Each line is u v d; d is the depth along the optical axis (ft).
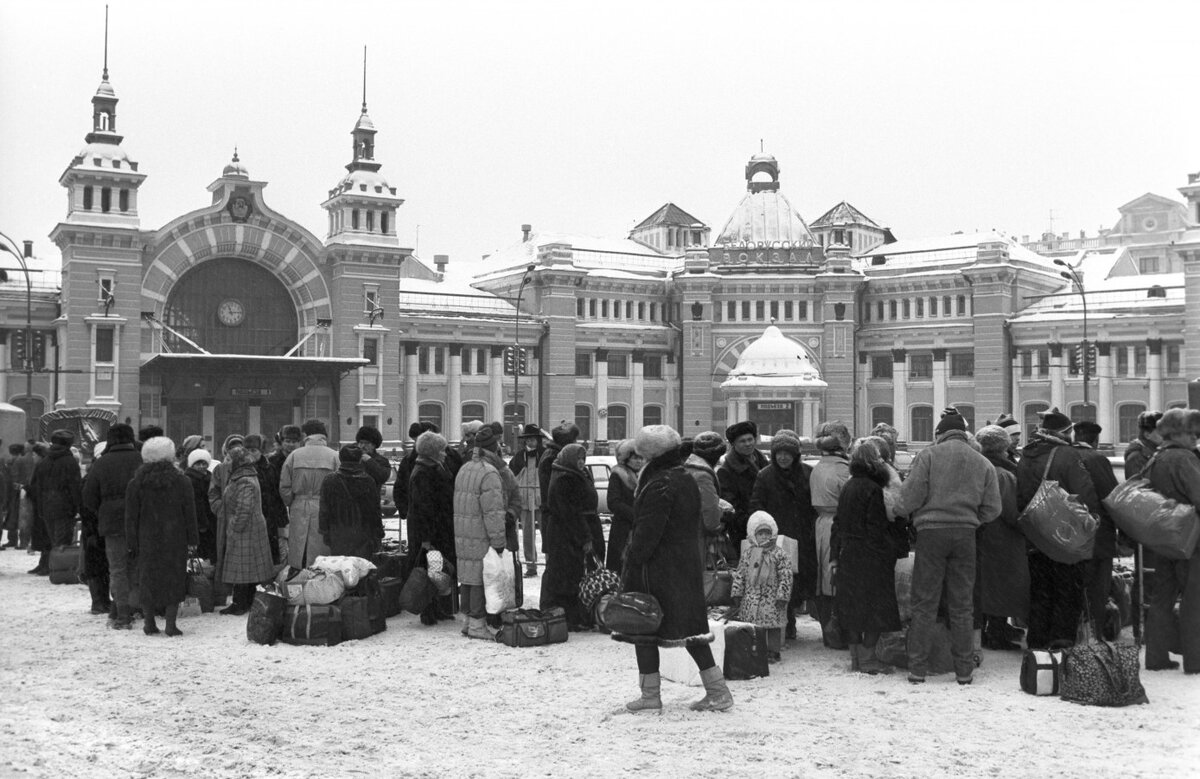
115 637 57.26
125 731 38.65
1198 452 47.98
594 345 309.42
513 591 56.95
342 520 60.44
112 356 231.71
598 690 44.78
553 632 55.16
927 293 306.96
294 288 255.70
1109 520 49.24
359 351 257.55
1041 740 36.65
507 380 298.97
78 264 230.07
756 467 57.93
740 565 49.34
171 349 243.60
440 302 294.87
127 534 57.93
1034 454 49.96
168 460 58.13
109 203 234.99
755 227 335.47
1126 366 281.13
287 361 231.91
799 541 52.75
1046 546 46.88
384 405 259.80
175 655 52.39
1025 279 302.86
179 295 246.88
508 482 61.00
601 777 32.99
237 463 63.93
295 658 51.62
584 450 58.75
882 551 46.60
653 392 319.47
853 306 310.45
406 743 37.04
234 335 252.42
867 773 33.19
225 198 245.86
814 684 45.34
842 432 53.11
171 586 57.41
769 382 234.99
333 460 64.34
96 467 61.05
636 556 40.11
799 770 33.47
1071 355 259.39
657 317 323.16
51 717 40.65
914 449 307.99
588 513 58.54
